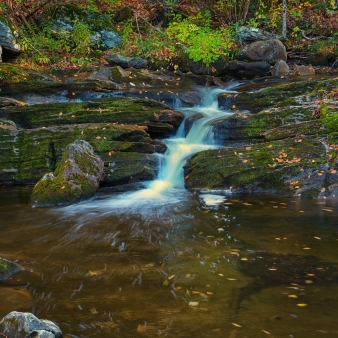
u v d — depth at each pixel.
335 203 7.87
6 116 10.87
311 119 9.84
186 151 9.95
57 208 7.94
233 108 11.80
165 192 8.84
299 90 11.51
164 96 12.36
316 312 4.32
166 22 18.81
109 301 4.57
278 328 4.05
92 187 8.52
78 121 10.67
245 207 7.74
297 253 5.75
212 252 5.83
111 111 10.75
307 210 7.51
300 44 17.08
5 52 14.63
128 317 4.25
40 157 9.91
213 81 14.45
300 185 8.42
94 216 7.44
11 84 12.62
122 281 5.02
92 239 6.38
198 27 16.64
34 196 8.17
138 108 10.93
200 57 15.17
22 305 4.49
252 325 4.10
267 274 5.15
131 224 7.00
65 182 8.34
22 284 4.96
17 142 10.11
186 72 15.42
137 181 9.27
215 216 7.30
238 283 4.93
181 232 6.60
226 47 16.00
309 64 16.12
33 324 3.87
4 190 9.30
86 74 14.00
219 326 4.09
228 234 6.48
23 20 15.78
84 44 15.73
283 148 9.04
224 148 9.41
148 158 9.54
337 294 4.66
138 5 19.23
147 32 17.81
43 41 15.38
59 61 15.18
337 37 16.91
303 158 8.74
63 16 16.41
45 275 5.20
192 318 4.23
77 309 4.41
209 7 19.11
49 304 4.51
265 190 8.61
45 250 5.98
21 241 6.33
